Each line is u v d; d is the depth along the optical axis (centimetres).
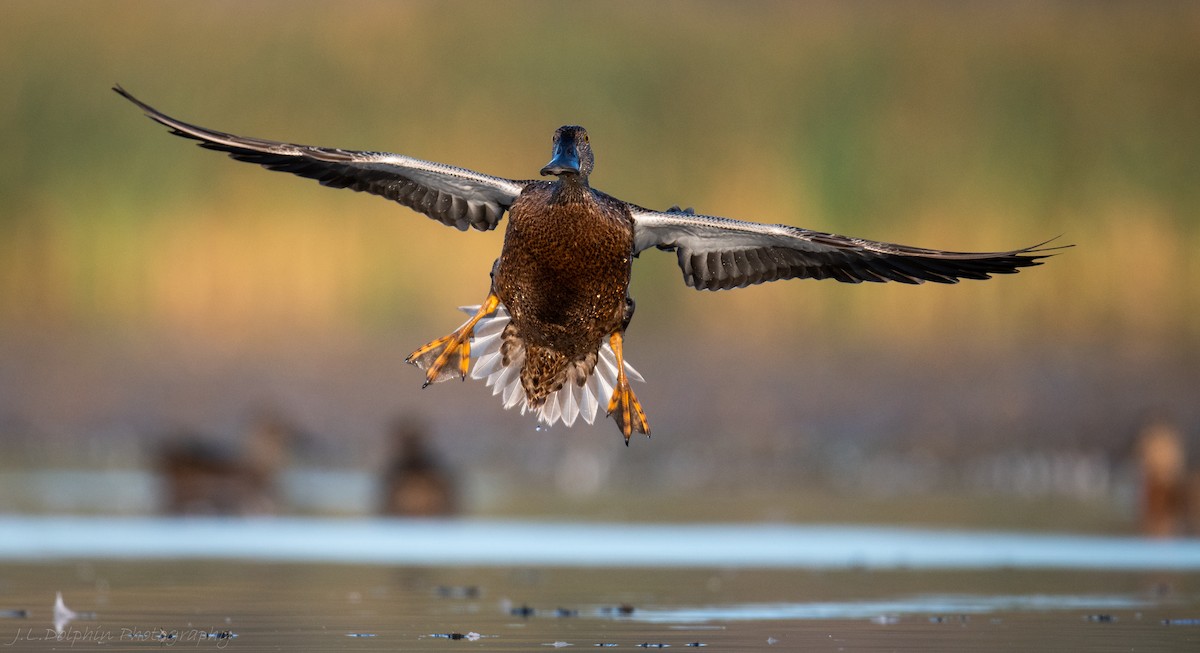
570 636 804
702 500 1593
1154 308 2411
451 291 2366
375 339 2312
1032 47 2881
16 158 2455
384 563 1150
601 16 2867
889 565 1140
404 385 2192
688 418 2106
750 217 2473
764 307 2409
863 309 2398
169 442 1509
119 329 2327
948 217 2462
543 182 789
